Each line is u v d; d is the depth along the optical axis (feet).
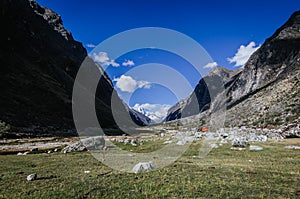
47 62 626.64
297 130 242.78
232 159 101.71
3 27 550.77
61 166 90.68
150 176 69.05
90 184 61.36
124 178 67.41
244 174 69.36
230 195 50.85
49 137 286.87
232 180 62.59
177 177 66.74
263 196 50.08
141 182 62.39
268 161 93.91
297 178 64.08
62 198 51.24
